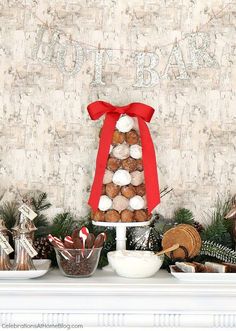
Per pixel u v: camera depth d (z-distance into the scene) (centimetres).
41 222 220
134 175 207
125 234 210
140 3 225
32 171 224
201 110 225
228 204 224
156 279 196
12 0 223
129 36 225
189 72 225
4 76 224
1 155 224
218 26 225
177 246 200
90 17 224
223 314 188
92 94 224
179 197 225
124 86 225
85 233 199
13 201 224
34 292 184
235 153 225
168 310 187
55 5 224
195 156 225
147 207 207
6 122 224
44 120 224
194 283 189
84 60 224
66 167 224
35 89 224
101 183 206
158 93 225
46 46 224
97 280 193
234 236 214
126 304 187
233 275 189
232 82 224
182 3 225
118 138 207
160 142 225
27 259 196
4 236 201
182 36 225
